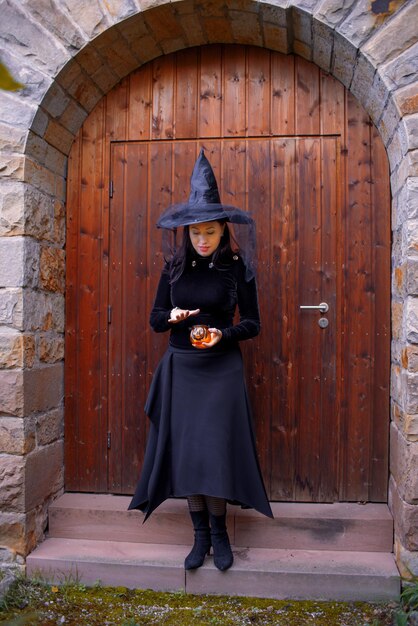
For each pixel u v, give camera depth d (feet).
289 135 8.93
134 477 9.23
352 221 8.80
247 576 7.63
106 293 9.30
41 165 8.52
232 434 7.40
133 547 8.39
